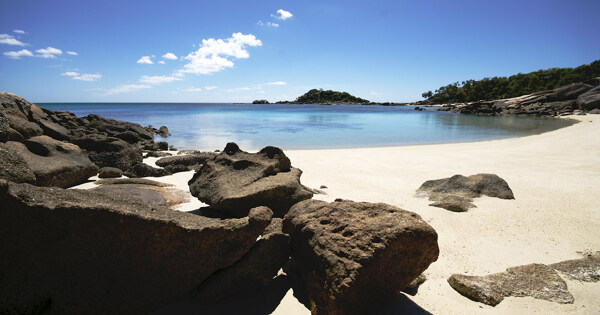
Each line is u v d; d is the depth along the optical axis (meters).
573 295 3.85
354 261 3.23
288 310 3.42
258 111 71.31
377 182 9.25
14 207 2.95
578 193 7.69
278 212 5.80
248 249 3.58
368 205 3.99
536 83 96.31
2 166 4.96
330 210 3.99
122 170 10.48
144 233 3.17
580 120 34.31
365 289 3.26
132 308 3.22
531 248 5.09
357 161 12.69
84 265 3.08
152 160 13.11
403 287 3.60
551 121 35.62
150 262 3.25
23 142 8.28
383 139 21.91
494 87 109.19
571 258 4.77
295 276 4.05
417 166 11.59
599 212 6.46
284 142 20.30
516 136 22.56
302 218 4.00
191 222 3.55
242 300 3.55
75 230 3.04
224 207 5.62
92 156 11.00
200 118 44.97
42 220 3.00
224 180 6.34
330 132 26.67
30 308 2.95
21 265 3.01
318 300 3.31
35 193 3.19
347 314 3.13
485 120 41.00
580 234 5.54
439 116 53.97
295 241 4.00
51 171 7.45
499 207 6.88
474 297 3.79
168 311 3.32
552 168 10.72
